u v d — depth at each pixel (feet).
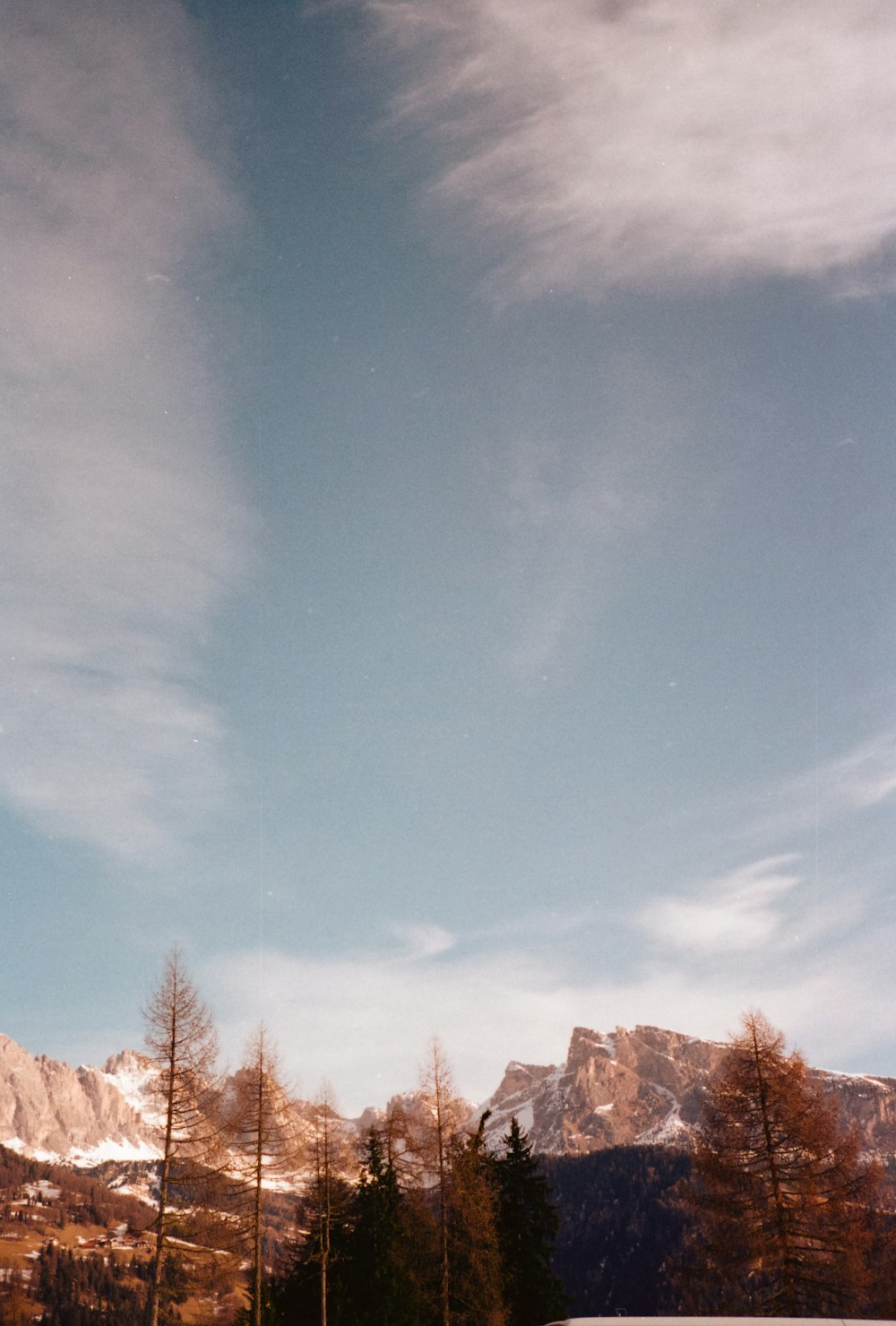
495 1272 125.18
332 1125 131.03
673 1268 112.27
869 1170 109.70
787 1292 103.40
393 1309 124.16
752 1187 108.17
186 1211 99.91
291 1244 134.92
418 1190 130.00
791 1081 111.96
